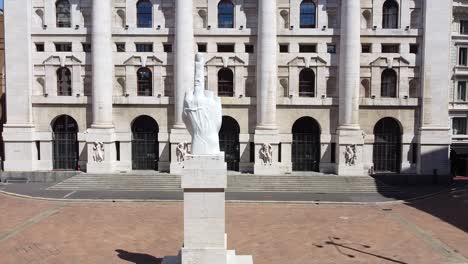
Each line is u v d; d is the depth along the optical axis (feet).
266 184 146.92
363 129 164.25
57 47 166.50
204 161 60.95
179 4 158.20
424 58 160.04
